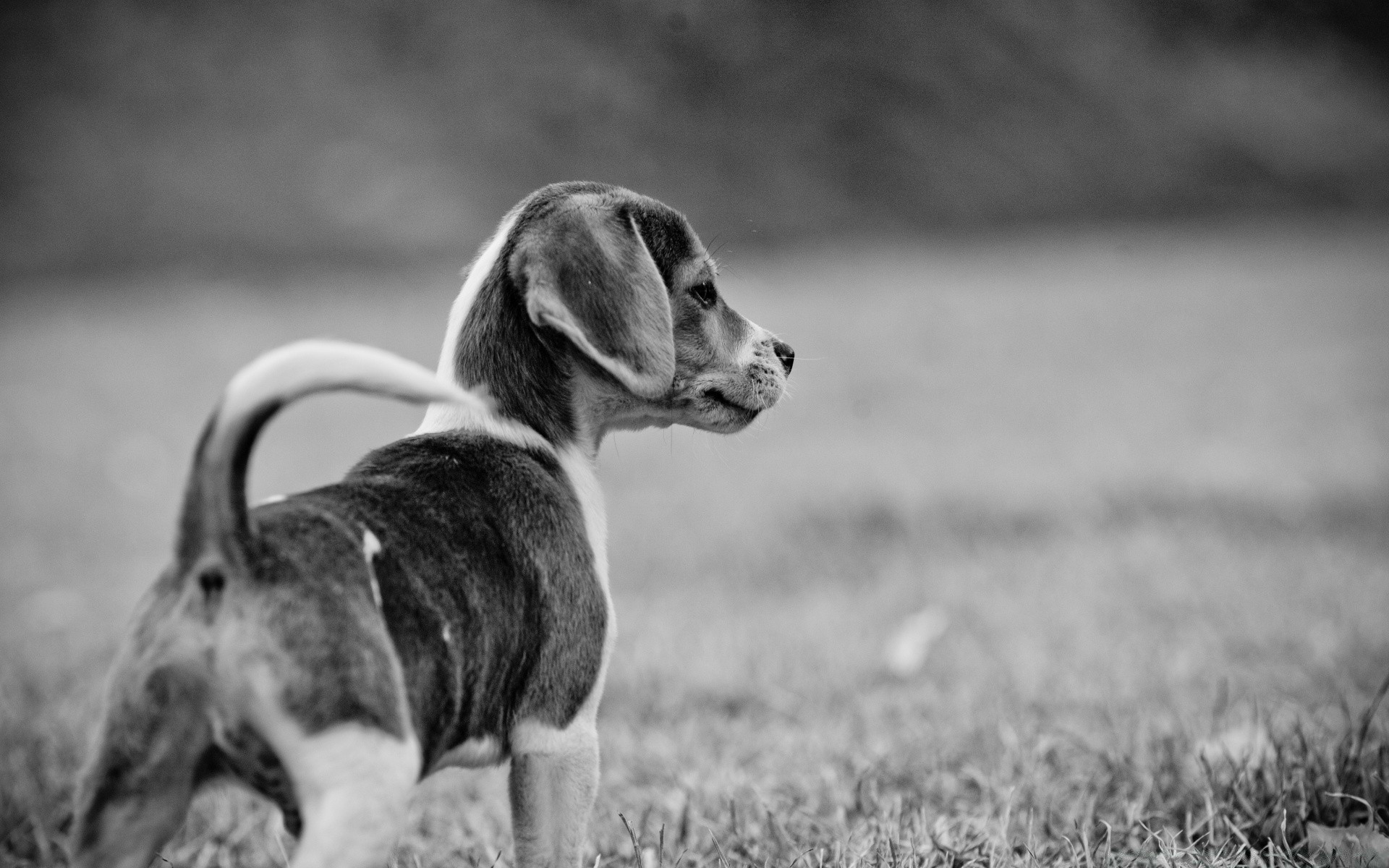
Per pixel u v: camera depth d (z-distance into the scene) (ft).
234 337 82.94
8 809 22.29
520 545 15.93
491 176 119.24
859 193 127.85
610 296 16.98
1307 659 28.30
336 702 13.19
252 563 13.35
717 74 134.62
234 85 126.21
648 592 38.22
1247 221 137.59
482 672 15.02
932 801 21.57
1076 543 39.27
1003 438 57.31
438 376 17.98
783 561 40.04
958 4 156.04
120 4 133.08
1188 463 49.90
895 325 86.12
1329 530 39.24
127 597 39.58
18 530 48.14
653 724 27.17
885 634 32.53
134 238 109.19
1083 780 21.49
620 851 19.90
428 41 132.26
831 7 146.41
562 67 130.52
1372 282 103.71
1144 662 28.58
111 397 70.69
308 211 114.21
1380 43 182.80
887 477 49.90
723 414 19.71
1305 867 17.62
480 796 23.53
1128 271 111.24
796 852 19.11
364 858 13.08
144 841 13.33
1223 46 172.35
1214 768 20.77
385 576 14.15
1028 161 138.41
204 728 13.29
